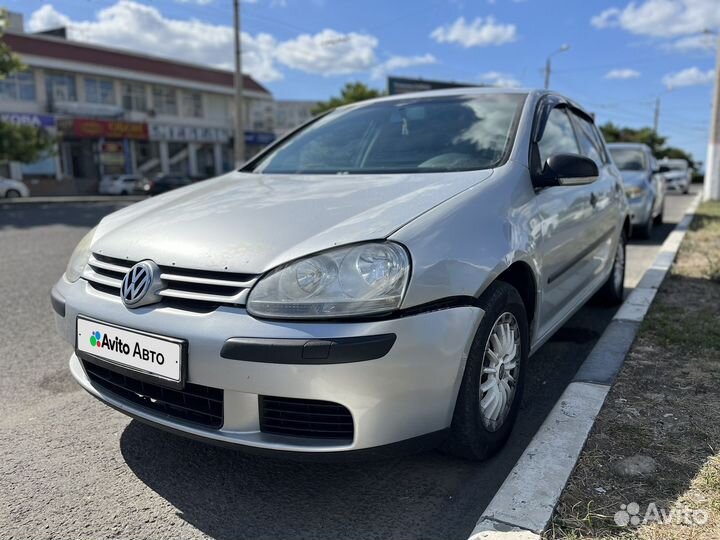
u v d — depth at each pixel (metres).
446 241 2.08
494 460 2.42
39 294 5.34
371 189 2.50
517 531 1.80
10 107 28.30
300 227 2.13
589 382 2.84
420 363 1.93
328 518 2.07
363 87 34.88
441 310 1.99
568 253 3.09
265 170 3.37
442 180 2.53
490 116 3.13
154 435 2.69
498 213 2.38
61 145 30.25
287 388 1.87
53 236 9.29
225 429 1.98
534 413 2.87
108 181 29.55
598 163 4.10
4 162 20.38
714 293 4.58
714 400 2.66
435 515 2.07
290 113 59.31
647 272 5.23
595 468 2.14
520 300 2.43
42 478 2.33
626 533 1.79
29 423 2.81
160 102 34.44
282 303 1.90
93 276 2.37
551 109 3.41
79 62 29.86
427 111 3.36
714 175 16.12
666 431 2.39
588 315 4.54
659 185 10.05
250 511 2.12
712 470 2.10
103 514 2.10
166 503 2.17
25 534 1.99
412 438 1.99
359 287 1.90
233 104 38.28
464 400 2.13
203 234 2.20
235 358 1.89
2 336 4.14
